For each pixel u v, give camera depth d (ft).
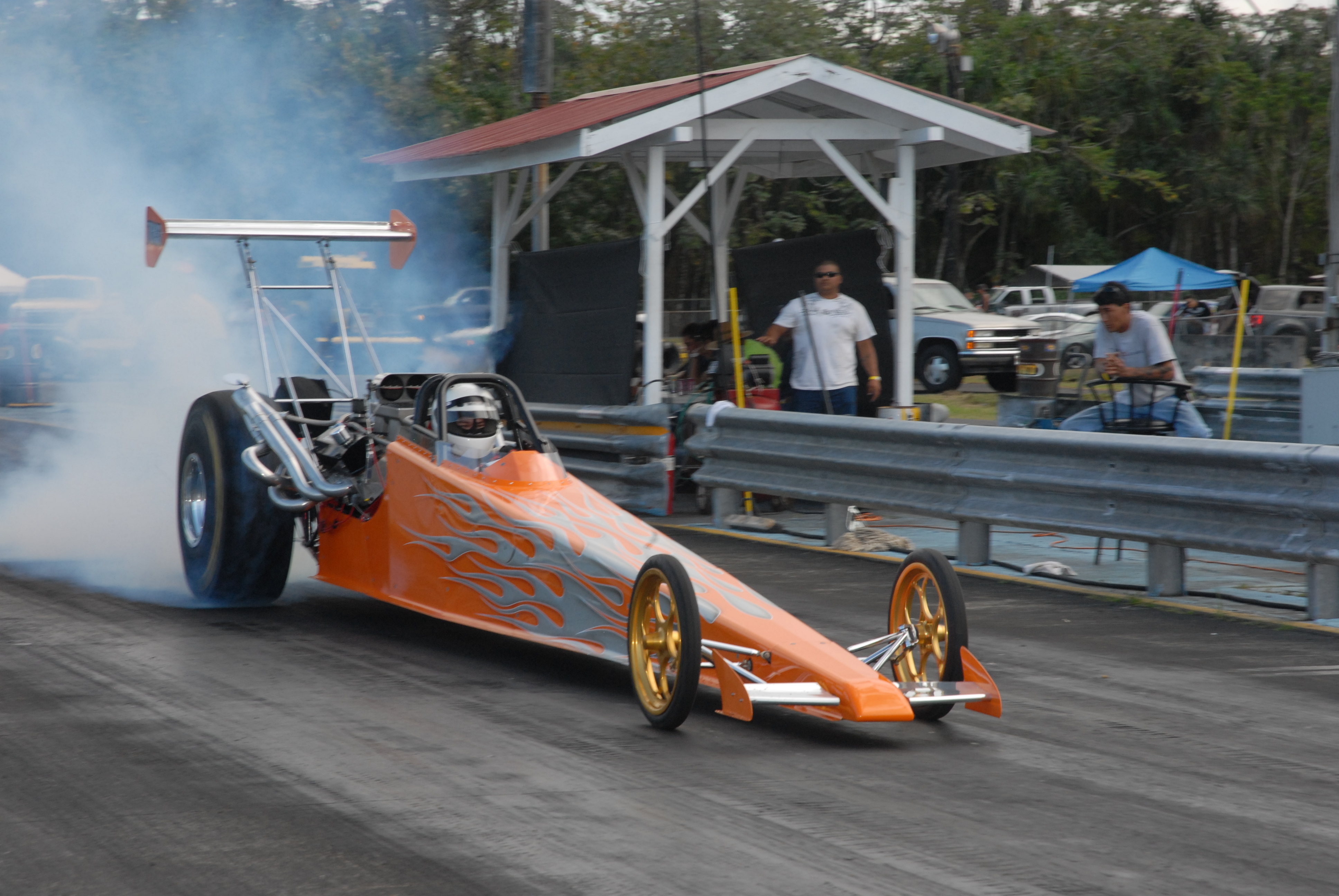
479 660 53.31
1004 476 72.69
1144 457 66.13
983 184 363.35
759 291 108.78
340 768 38.47
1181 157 376.48
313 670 50.93
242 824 33.73
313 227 70.28
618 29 267.80
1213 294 336.49
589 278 106.93
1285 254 407.44
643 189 114.73
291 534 61.87
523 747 41.06
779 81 98.43
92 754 39.52
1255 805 36.68
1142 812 35.94
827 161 119.34
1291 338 179.83
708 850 32.40
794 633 43.96
